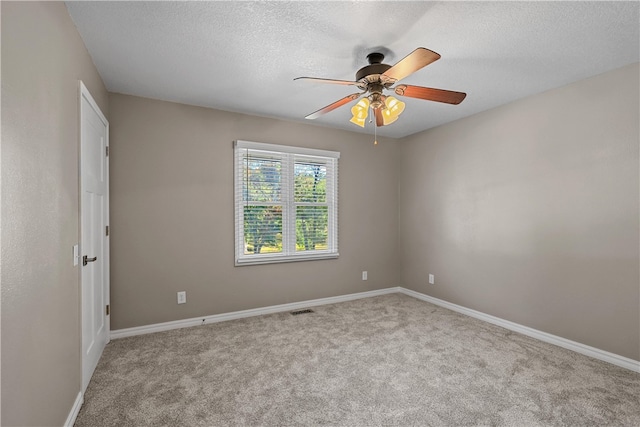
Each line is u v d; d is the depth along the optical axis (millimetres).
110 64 2361
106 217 2725
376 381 2146
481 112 3420
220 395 1979
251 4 1686
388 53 2203
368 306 3889
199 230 3258
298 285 3830
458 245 3697
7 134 1077
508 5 1685
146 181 3016
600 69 2424
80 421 1738
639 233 2285
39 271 1331
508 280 3154
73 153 1796
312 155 3896
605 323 2455
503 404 1894
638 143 2289
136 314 2971
